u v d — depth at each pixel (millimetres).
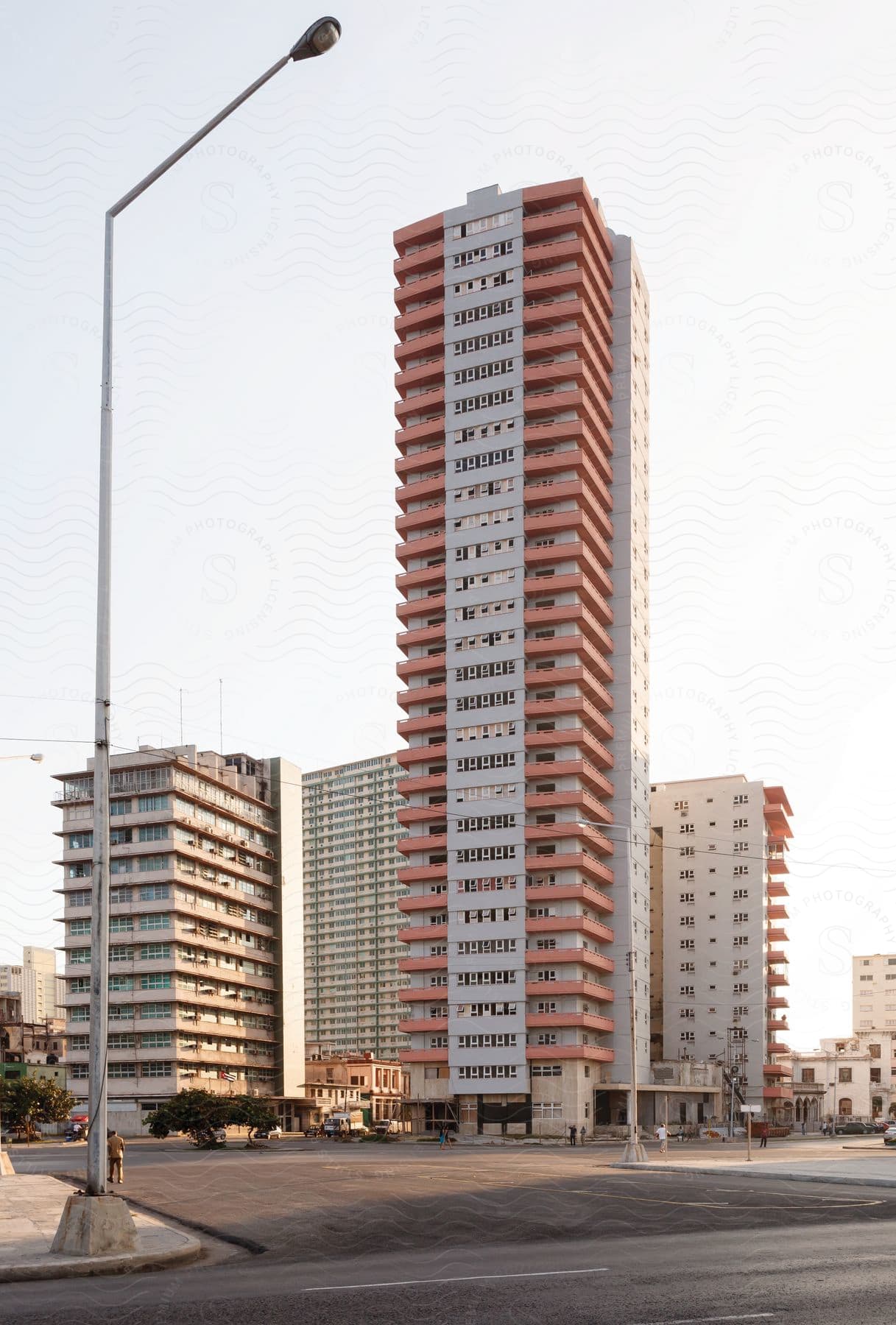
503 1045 104750
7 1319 13438
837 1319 12836
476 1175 43000
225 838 132875
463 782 111750
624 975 112500
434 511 117938
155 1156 69125
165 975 121688
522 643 112062
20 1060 158625
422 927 112062
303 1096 140750
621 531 122875
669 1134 109438
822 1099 175000
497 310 117562
